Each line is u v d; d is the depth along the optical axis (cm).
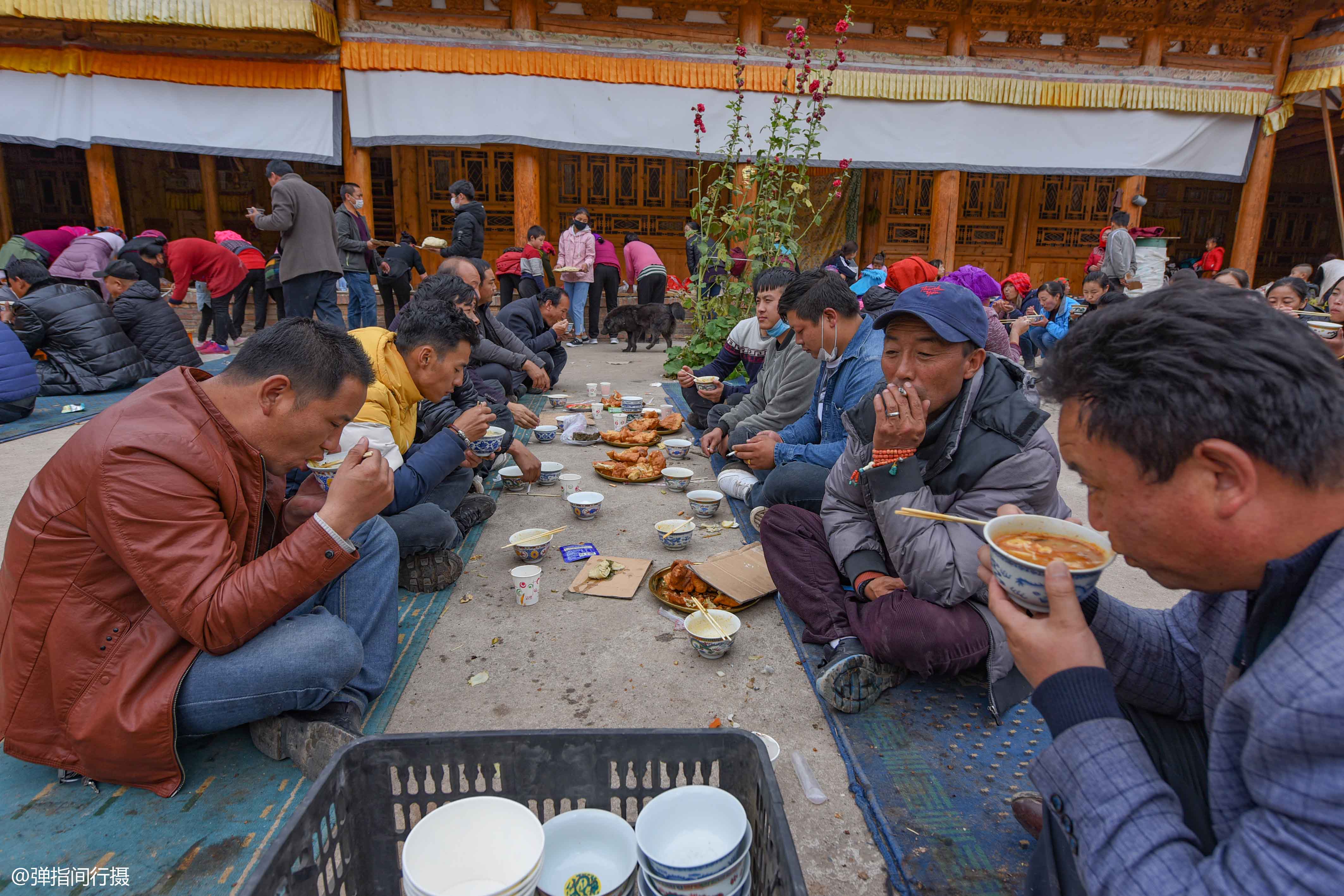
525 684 239
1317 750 77
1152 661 139
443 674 244
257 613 176
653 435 523
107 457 166
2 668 178
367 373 191
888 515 216
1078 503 451
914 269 489
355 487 179
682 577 295
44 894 156
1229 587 96
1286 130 1661
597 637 269
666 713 224
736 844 125
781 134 1151
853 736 212
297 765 196
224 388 183
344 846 134
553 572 323
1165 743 136
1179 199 1830
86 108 1042
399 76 1070
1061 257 1557
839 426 352
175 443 172
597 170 1409
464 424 312
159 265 935
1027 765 200
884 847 172
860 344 345
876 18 1158
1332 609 81
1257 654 97
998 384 225
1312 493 85
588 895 132
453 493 342
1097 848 93
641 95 1116
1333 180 1407
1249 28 1203
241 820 178
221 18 969
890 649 219
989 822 180
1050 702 105
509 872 130
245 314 1206
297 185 731
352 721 203
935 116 1185
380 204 1486
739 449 371
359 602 222
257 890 107
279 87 1055
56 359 675
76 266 920
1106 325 94
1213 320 87
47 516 170
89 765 182
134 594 180
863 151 1186
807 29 1149
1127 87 1192
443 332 293
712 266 821
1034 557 121
